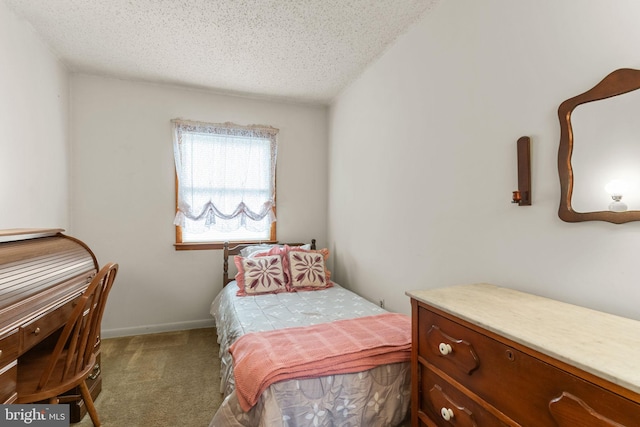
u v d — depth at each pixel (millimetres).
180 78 2854
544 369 739
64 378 1336
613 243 1017
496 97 1444
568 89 1143
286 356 1301
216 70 2693
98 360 1940
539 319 934
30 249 1409
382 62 2420
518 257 1341
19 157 1955
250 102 3281
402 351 1404
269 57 2469
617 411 597
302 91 3133
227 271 3111
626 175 974
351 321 1763
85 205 2799
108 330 2855
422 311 1197
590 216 1062
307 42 2252
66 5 1856
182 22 2023
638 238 957
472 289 1333
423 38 1947
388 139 2342
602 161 1034
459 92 1663
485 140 1505
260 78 2842
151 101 2965
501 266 1422
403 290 2152
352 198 2936
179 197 3012
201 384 2078
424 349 1181
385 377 1352
